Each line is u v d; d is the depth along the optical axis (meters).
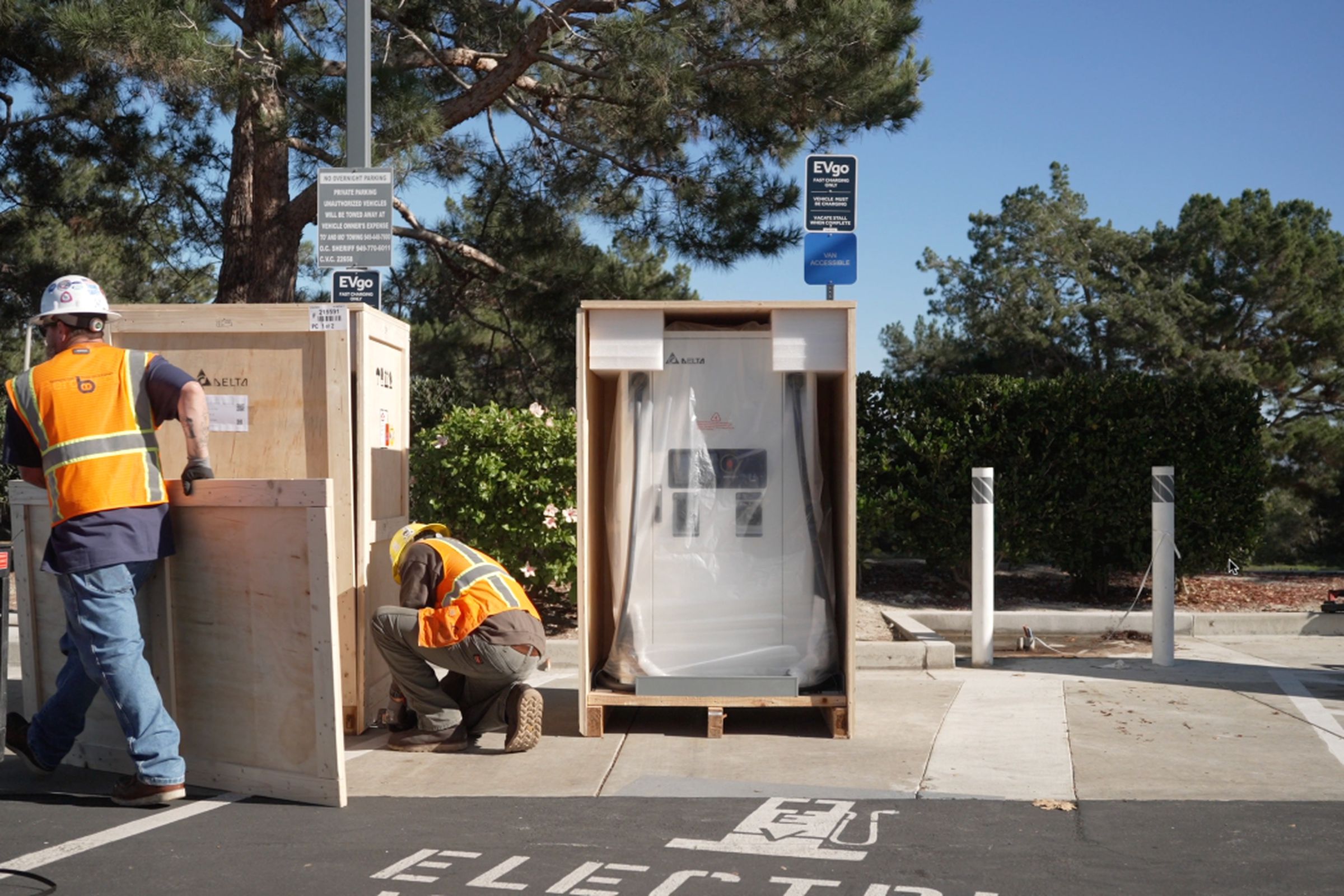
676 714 7.24
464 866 4.45
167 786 5.27
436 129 12.27
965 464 11.69
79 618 5.21
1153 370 36.50
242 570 5.45
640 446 6.75
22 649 6.41
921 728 6.76
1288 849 4.63
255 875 4.36
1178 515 11.55
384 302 21.05
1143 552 11.66
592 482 7.04
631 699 6.56
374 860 4.52
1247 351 36.03
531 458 9.41
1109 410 11.66
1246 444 11.61
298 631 5.30
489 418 9.59
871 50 13.03
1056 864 4.46
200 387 5.48
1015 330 37.47
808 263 7.53
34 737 5.71
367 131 8.89
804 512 6.71
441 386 15.84
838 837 4.79
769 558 6.71
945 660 8.70
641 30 12.63
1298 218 40.91
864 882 4.27
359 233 8.49
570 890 4.20
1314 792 5.44
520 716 6.15
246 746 5.51
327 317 6.59
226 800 5.41
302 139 13.77
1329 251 37.22
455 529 9.60
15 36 14.42
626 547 6.73
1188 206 40.47
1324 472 34.03
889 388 11.89
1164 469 8.78
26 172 19.16
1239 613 10.68
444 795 5.47
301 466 6.63
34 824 5.03
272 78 12.14
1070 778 5.69
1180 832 4.85
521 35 15.52
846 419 6.54
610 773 5.87
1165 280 38.78
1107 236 39.47
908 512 11.83
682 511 6.73
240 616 5.47
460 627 6.15
